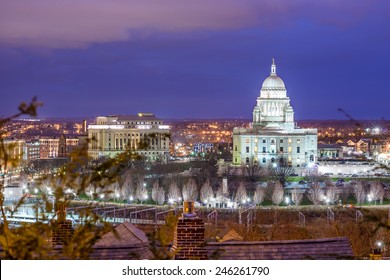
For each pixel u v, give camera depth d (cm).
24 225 6662
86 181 7012
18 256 6550
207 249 9912
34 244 6581
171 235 9281
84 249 6794
